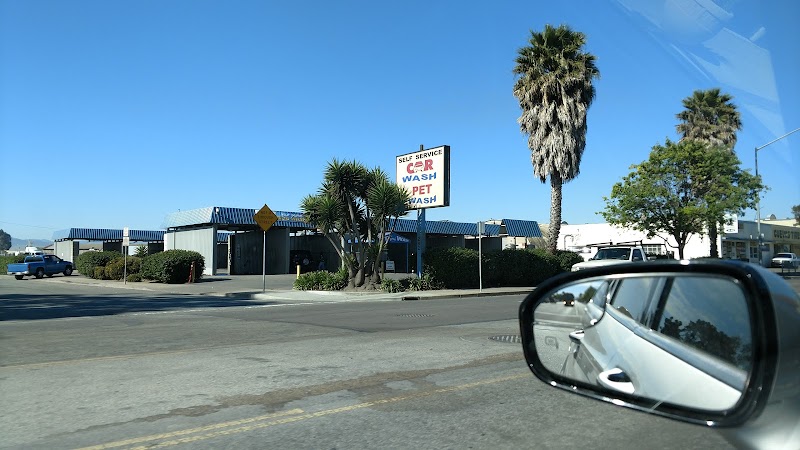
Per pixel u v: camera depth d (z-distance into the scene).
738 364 2.34
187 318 15.02
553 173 29.28
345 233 26.08
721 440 4.88
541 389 6.80
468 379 7.33
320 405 6.15
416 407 6.06
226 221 41.50
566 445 4.84
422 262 26.89
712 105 38.12
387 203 24.17
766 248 47.53
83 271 43.84
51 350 9.66
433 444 4.91
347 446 4.89
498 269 28.09
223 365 8.25
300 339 10.81
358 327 12.72
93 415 5.78
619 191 34.16
